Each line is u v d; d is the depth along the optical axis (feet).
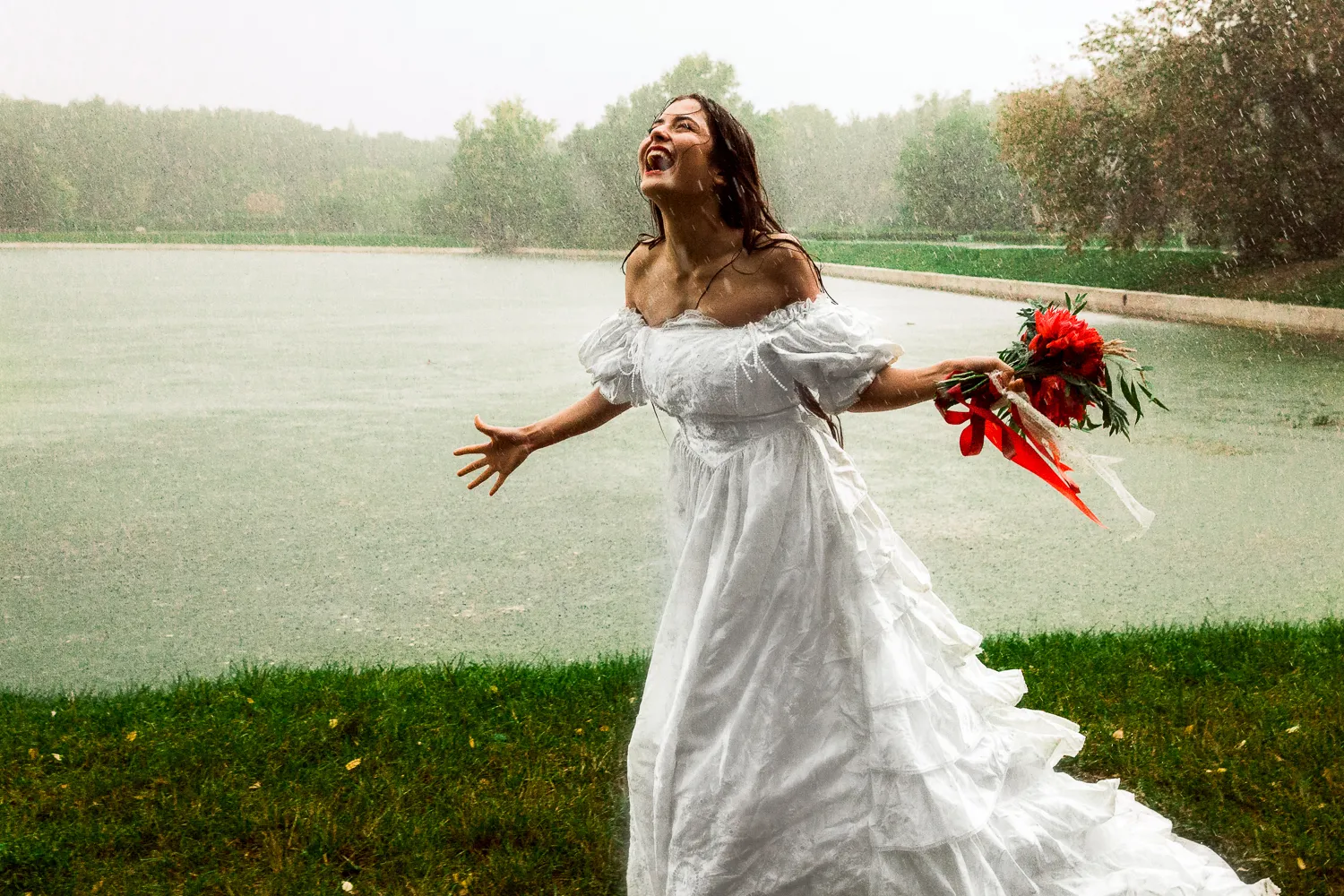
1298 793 11.19
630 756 8.29
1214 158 69.15
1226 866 9.36
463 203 190.60
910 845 7.56
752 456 8.17
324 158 314.96
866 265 116.47
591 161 182.80
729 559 8.05
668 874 7.83
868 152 268.41
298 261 142.51
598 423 9.70
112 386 43.52
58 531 24.34
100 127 273.13
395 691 14.30
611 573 20.95
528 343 55.72
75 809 11.45
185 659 17.13
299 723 13.25
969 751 8.23
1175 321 60.85
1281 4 65.21
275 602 19.70
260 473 29.55
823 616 7.97
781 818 7.68
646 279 8.83
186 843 10.80
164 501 26.81
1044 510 24.62
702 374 8.05
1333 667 14.55
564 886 10.13
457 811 11.25
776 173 203.62
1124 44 71.77
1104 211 79.20
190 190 284.41
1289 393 37.86
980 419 8.16
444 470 29.73
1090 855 8.70
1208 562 20.90
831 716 7.84
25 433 34.99
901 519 24.02
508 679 14.69
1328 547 21.67
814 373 7.96
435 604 19.44
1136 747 12.21
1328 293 61.52
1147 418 33.83
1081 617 18.06
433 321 67.31
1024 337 8.42
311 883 10.10
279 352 52.75
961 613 18.28
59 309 75.31
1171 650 15.25
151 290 91.81
